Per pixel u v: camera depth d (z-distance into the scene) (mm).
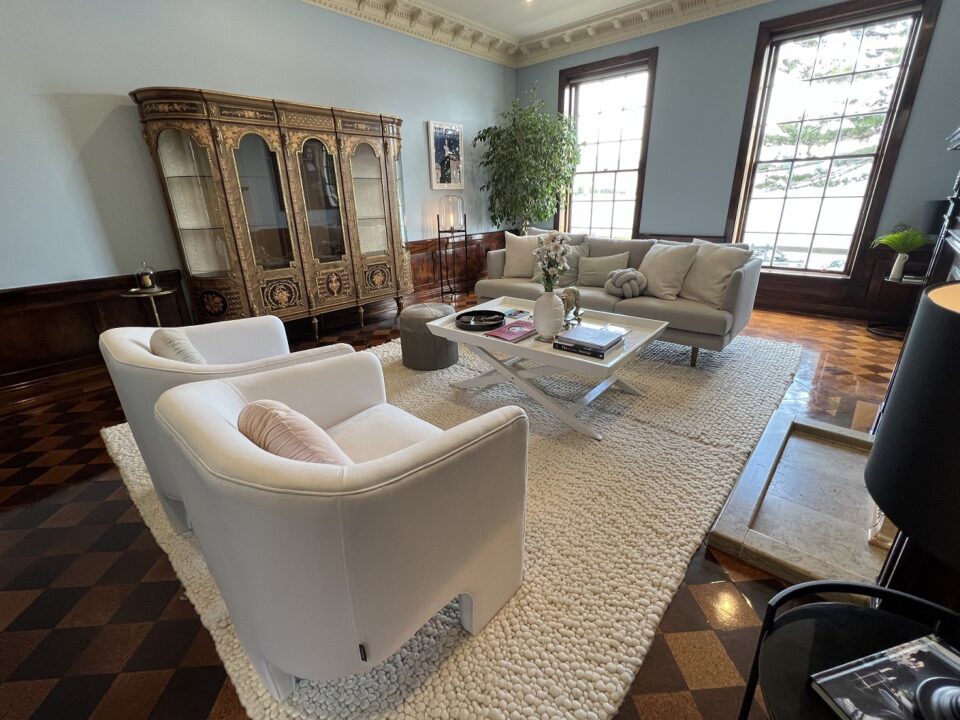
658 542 1500
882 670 662
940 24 3301
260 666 1009
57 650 1198
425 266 5125
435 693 1061
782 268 4473
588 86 5270
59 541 1600
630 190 5258
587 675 1089
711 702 1047
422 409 2484
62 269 2816
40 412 2639
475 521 1018
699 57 4324
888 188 3742
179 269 3287
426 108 4734
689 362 3062
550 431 2236
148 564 1487
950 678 645
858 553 1450
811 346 3408
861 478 1836
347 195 3652
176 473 963
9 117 2521
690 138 4570
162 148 2920
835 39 3789
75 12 2623
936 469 490
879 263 3865
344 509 719
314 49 3715
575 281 3738
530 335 2346
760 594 1334
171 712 1043
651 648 1177
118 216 2977
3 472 2033
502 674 1097
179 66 3047
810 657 707
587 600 1290
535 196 5129
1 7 2410
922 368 512
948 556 493
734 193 4441
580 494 1747
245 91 3373
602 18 4570
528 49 5367
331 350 1571
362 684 1081
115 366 1346
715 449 2033
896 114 3596
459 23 4582
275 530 725
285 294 3441
